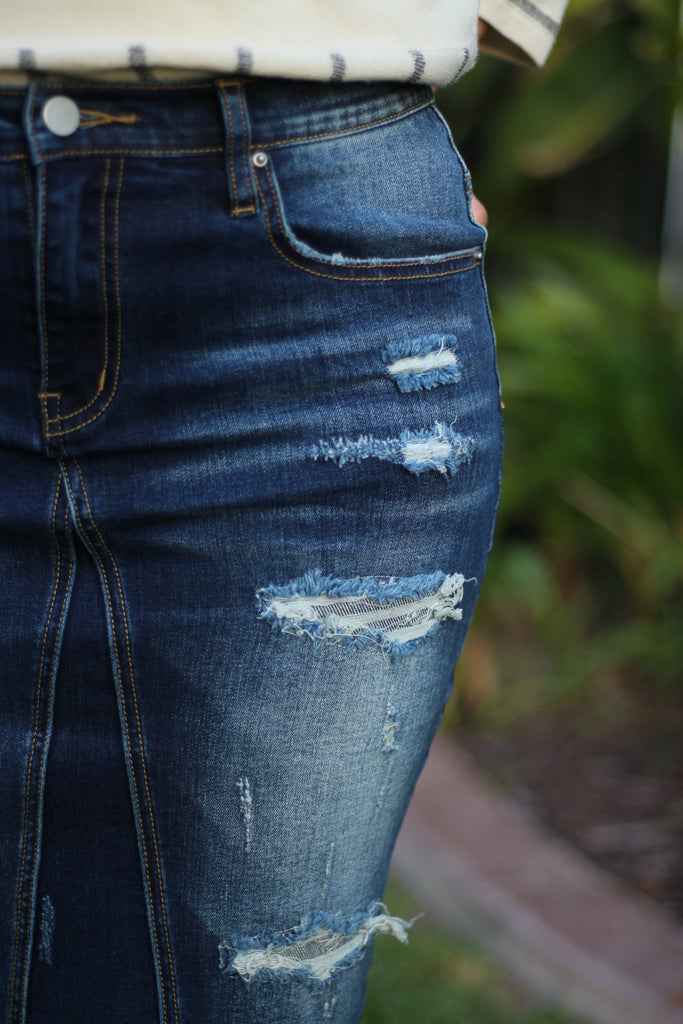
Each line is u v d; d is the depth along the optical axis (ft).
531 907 5.97
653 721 7.95
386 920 3.83
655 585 8.74
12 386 3.54
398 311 3.60
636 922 5.76
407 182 3.62
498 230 11.84
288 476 3.57
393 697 3.70
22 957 3.76
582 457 9.11
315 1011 3.78
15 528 3.62
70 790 3.67
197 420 3.54
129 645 3.62
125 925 3.71
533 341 9.14
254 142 3.45
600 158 12.03
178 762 3.64
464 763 7.59
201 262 3.46
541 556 9.62
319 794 3.66
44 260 3.43
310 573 3.61
